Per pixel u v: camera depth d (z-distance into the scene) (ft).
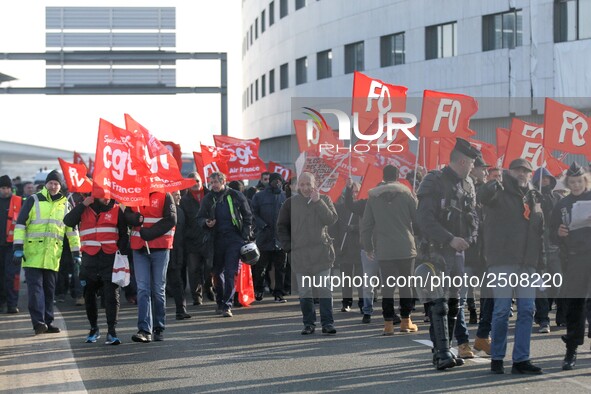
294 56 183.93
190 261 55.16
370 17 156.25
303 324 45.09
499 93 129.80
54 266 43.04
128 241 39.14
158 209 39.09
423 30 144.05
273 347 38.09
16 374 32.45
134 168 38.01
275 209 57.31
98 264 39.01
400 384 29.63
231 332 42.93
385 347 37.65
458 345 34.50
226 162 62.13
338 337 40.78
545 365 32.99
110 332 39.27
